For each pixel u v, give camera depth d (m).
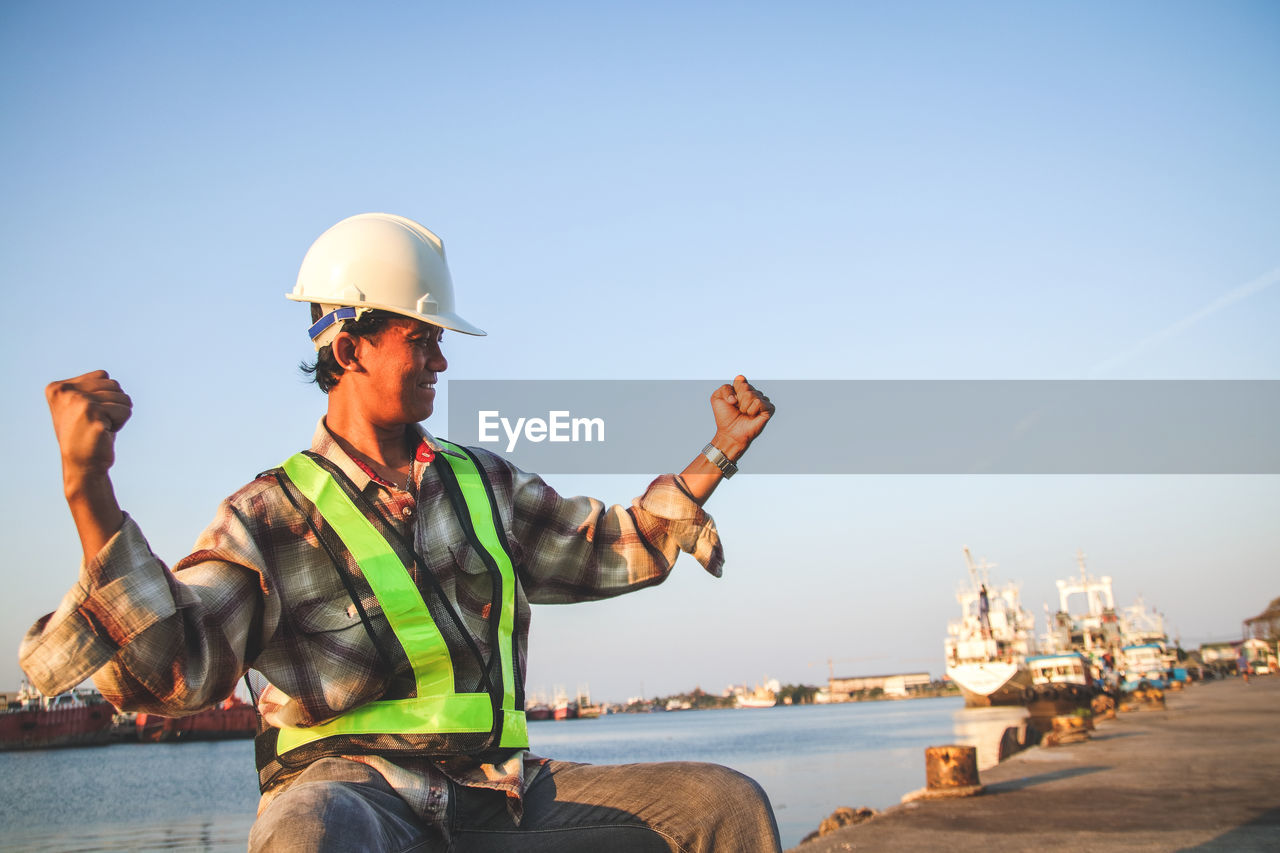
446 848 1.62
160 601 1.32
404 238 1.94
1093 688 68.00
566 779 1.81
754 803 1.77
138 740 73.75
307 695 1.63
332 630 1.66
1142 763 11.21
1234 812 7.18
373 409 1.86
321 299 1.87
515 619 1.89
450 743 1.65
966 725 70.44
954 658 94.50
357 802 1.41
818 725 109.81
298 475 1.74
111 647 1.29
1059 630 92.81
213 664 1.45
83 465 1.26
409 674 1.69
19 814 31.31
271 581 1.59
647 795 1.76
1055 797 8.60
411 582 1.71
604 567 2.10
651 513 2.09
